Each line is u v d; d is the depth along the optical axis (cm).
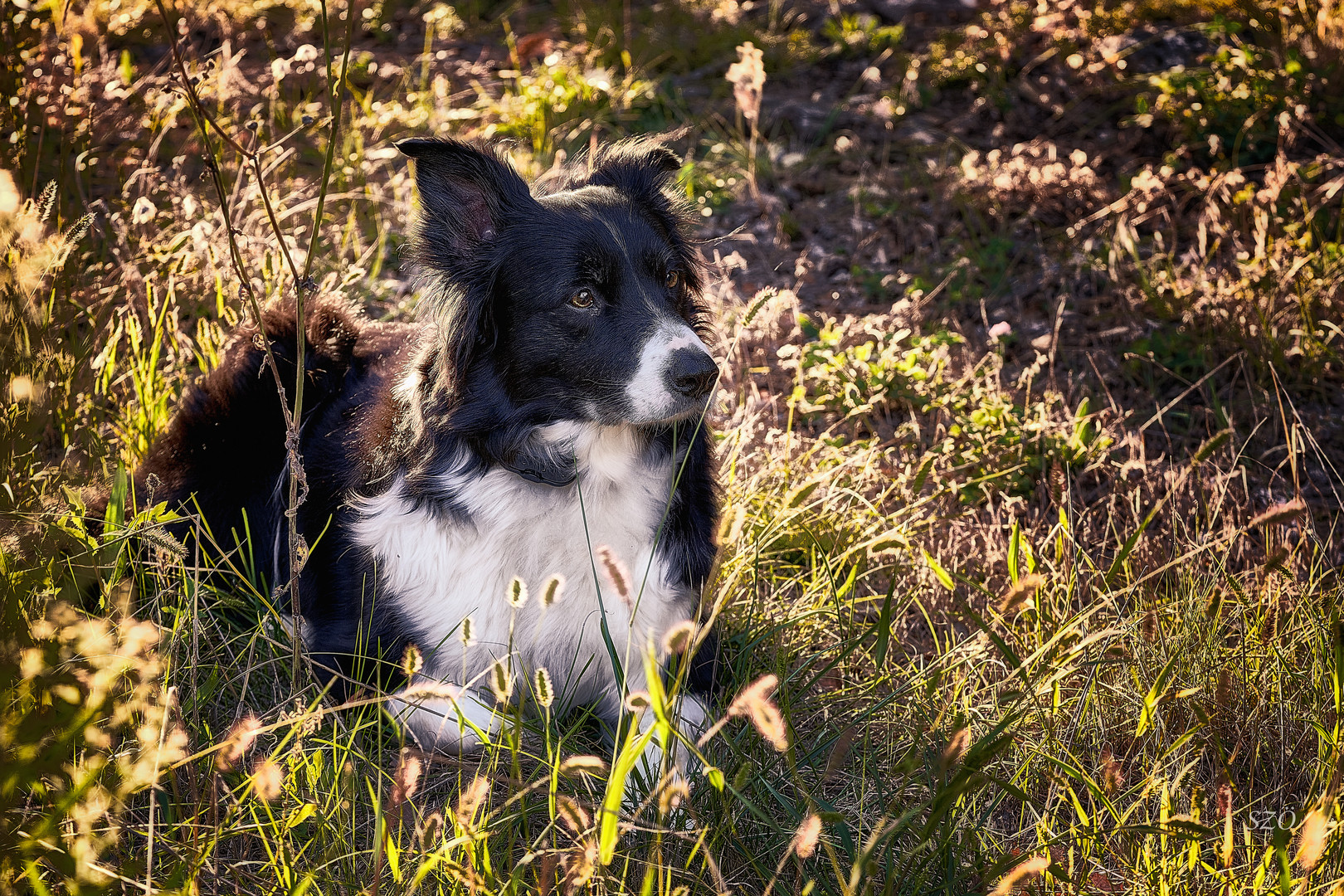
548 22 973
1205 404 564
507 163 376
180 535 419
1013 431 521
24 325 375
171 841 296
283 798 315
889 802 324
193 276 524
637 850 307
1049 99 822
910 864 295
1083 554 424
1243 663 376
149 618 340
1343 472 514
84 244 561
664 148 406
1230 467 517
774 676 233
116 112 649
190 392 442
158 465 431
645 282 371
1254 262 620
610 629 370
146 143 671
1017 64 873
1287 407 550
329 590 382
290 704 353
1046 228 705
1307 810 316
